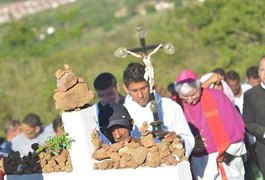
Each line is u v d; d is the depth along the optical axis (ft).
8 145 40.06
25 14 442.91
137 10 351.05
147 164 22.29
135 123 26.30
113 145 22.74
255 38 117.19
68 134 23.07
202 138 29.66
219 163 29.84
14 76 124.06
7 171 24.59
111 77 31.60
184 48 116.57
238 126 29.96
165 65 105.81
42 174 23.93
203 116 29.73
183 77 29.43
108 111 24.09
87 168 23.02
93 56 130.41
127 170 22.49
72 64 126.82
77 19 347.36
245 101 31.91
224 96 30.14
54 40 243.40
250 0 116.98
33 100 111.65
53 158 23.70
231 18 117.39
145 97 25.93
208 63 115.34
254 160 33.91
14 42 234.58
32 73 124.57
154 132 23.34
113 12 365.61
